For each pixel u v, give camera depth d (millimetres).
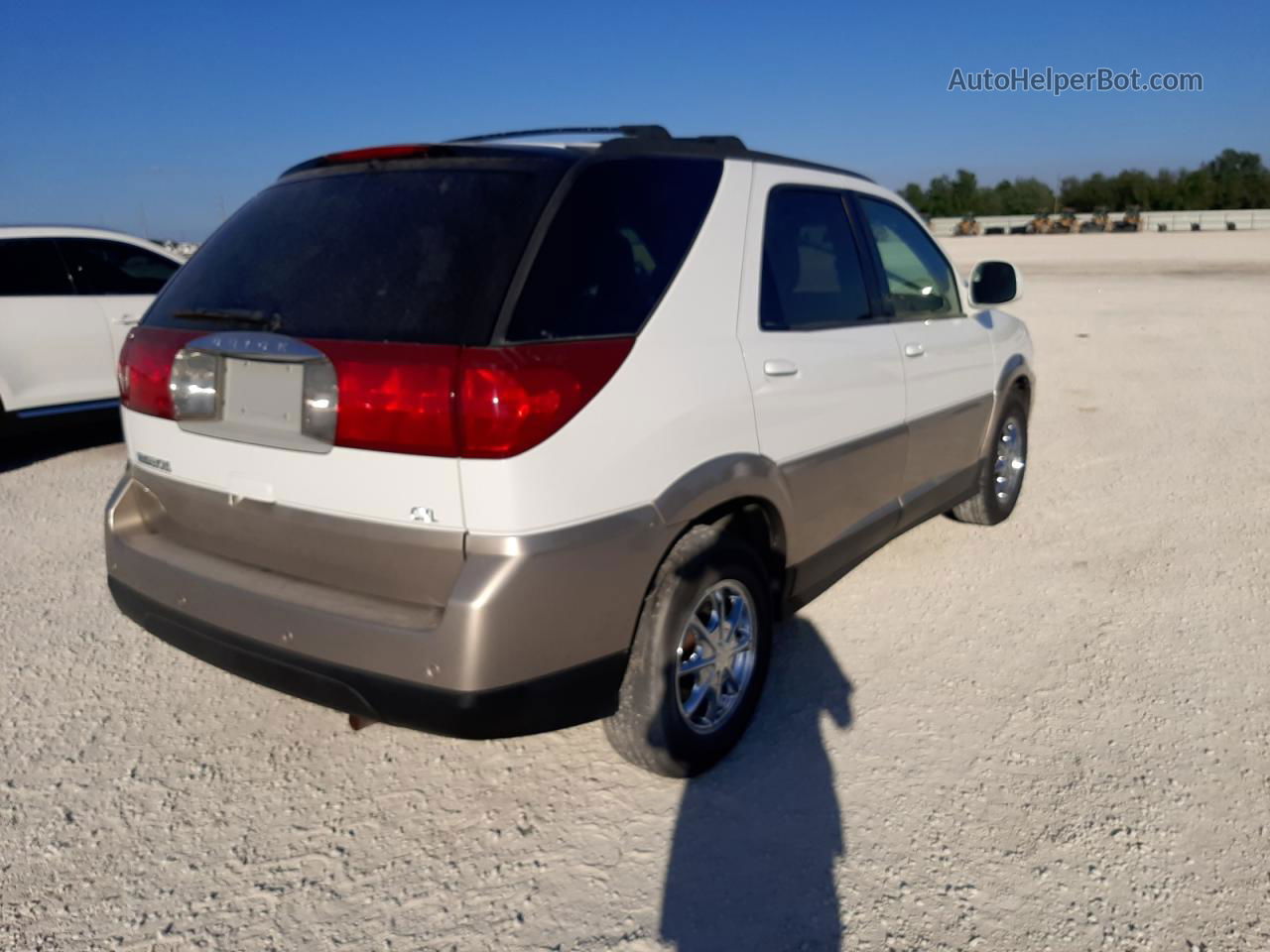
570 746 3500
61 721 3676
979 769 3318
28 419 7656
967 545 5504
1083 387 10422
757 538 3508
